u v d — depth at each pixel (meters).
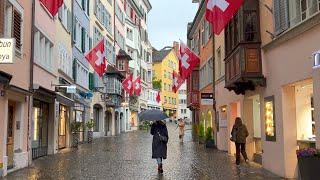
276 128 14.65
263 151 16.30
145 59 80.62
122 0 60.34
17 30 16.11
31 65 17.92
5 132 14.66
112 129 52.97
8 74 13.93
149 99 85.75
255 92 17.30
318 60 10.59
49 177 14.05
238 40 16.55
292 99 14.00
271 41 14.59
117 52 56.84
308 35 11.79
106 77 49.50
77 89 33.06
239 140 17.72
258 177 13.97
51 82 23.45
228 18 14.17
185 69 26.77
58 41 25.67
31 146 18.94
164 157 15.41
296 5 12.72
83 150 26.33
